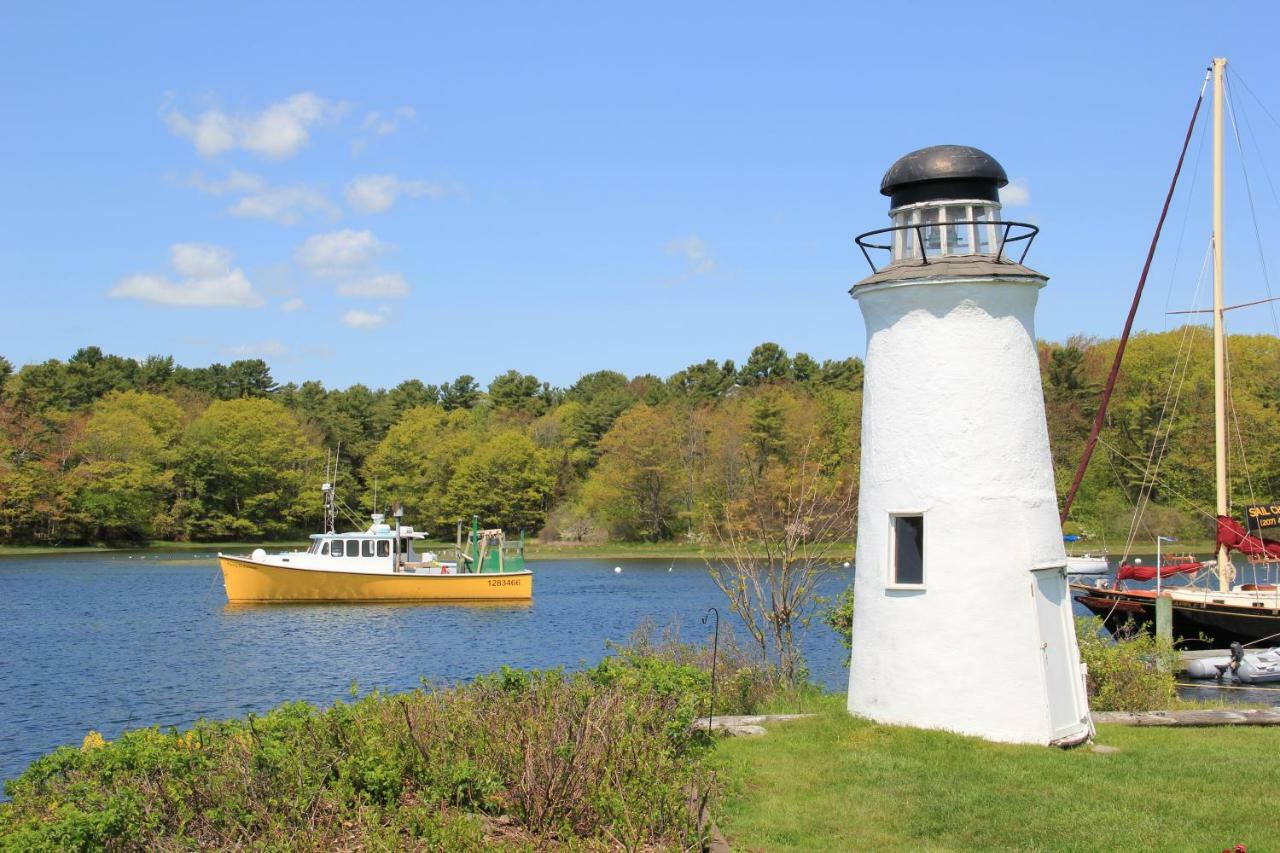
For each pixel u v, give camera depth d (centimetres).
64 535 9594
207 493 10250
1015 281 1424
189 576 6931
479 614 4916
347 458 11619
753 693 1881
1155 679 1853
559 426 11550
